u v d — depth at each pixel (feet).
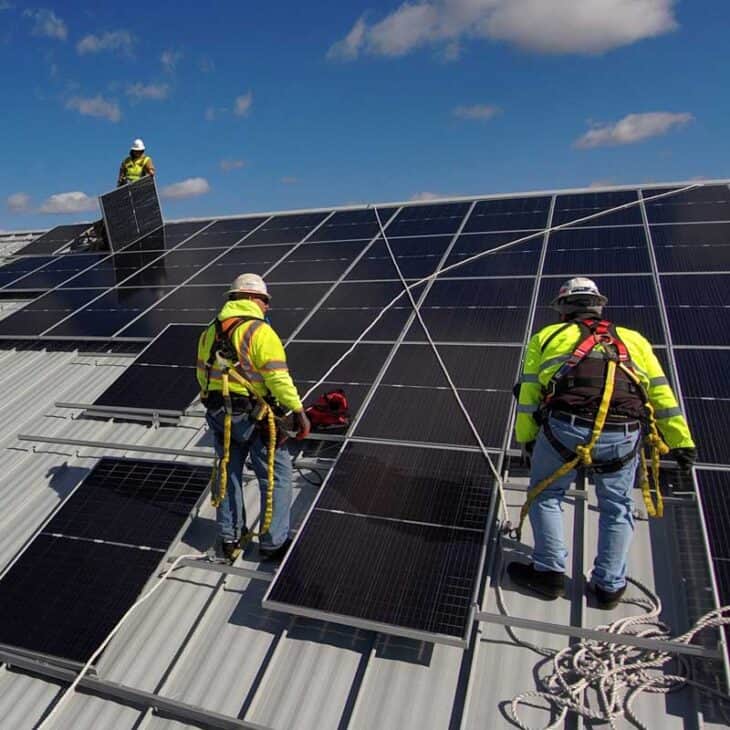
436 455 13.60
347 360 18.22
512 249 23.97
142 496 13.97
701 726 8.96
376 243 27.20
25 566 12.54
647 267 20.52
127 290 27.09
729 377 14.56
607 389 10.00
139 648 11.29
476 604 10.37
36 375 21.71
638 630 10.39
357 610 10.44
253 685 10.44
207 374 12.14
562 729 9.20
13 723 10.46
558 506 11.06
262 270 26.61
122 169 35.88
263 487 12.48
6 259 36.27
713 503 11.43
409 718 9.59
